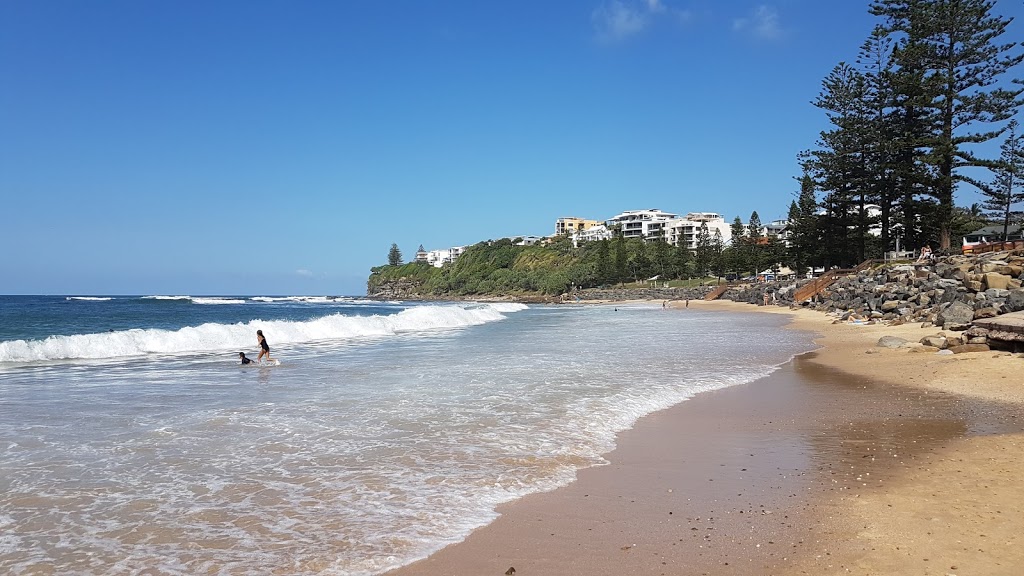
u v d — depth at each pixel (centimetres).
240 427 972
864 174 5922
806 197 7775
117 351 2158
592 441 903
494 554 523
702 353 2127
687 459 816
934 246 5616
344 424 995
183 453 820
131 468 752
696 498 662
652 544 541
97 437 905
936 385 1379
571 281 14712
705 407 1170
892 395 1288
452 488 690
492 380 1481
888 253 6681
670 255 13150
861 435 944
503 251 19788
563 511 624
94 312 5788
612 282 13588
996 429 964
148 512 609
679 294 10538
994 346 1728
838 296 4638
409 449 847
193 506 627
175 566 495
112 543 537
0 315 4862
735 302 7912
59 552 518
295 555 518
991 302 2497
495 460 800
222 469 750
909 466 769
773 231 13050
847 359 1894
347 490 679
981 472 734
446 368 1719
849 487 689
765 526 578
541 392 1305
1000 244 4362
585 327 3781
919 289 3422
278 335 2750
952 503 627
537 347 2391
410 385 1404
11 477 712
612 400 1216
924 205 5141
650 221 17875
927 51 4966
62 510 612
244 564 500
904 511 607
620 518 604
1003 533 546
